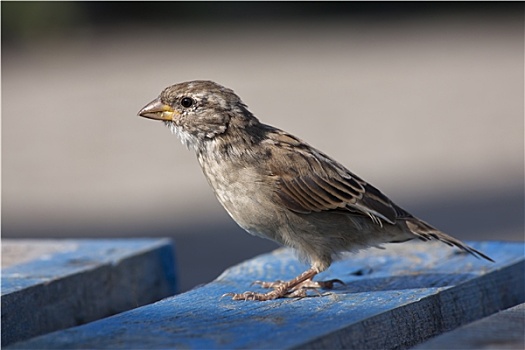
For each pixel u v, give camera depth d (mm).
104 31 44250
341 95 28578
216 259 12711
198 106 6320
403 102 26984
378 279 5934
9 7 39969
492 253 6570
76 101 30109
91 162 21453
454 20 45469
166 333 4332
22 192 18500
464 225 14062
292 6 46531
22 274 6164
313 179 6195
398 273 6078
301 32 44781
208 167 6383
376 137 22297
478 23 43812
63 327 6102
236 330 4352
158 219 15523
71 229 14898
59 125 26625
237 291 5602
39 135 25344
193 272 11977
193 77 31844
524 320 4277
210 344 4117
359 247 6320
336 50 38500
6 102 30984
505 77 29688
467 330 4125
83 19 42906
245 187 6215
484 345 3893
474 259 6402
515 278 6230
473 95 27234
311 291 5676
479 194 16328
